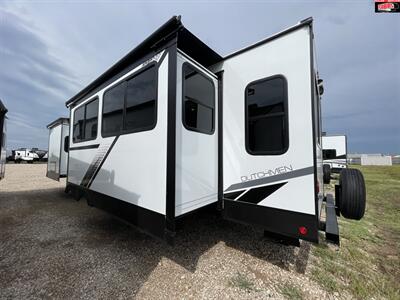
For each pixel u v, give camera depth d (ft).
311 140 5.59
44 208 13.79
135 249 7.89
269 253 7.64
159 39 6.48
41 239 8.82
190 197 6.32
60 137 18.80
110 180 8.50
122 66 8.32
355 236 9.52
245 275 6.31
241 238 8.82
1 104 13.26
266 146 6.49
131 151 7.38
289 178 5.95
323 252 7.83
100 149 9.48
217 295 5.44
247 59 7.06
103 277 6.16
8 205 14.48
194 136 6.63
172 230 5.52
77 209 13.56
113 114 8.74
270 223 6.26
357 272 6.62
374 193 20.22
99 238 8.92
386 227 10.85
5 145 16.74
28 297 5.32
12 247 8.08
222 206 7.55
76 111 12.80
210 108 7.48
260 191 6.57
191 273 6.38
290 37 6.07
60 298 5.30
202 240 8.61
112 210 8.23
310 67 5.67
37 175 33.35
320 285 5.91
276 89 6.32
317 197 5.54
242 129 7.11
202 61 8.00
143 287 5.74
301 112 5.79
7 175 32.89
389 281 6.19
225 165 7.55
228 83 7.61
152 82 6.69
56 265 6.79
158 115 6.30
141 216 6.68
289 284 5.91
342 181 7.43
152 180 6.36
